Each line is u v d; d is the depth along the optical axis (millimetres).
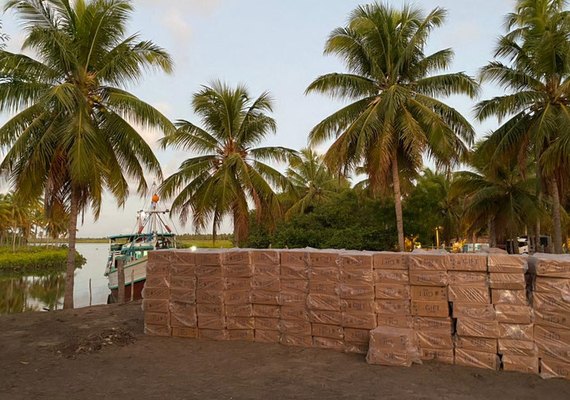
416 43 16203
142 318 9719
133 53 12828
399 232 16734
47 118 12453
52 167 12336
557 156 14797
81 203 13594
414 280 6367
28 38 11570
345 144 16344
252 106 19656
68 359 6664
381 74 17109
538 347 5676
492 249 10164
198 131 19859
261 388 5289
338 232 25734
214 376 5781
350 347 6672
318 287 6938
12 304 24141
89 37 12836
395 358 5961
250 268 7406
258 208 18000
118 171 13992
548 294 5688
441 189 34625
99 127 13344
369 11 17000
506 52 17062
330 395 5008
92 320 9656
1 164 11773
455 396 4918
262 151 20078
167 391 5250
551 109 15625
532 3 16766
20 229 72000
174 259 7879
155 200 23250
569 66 15234
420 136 15117
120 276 12812
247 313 7363
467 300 6074
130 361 6508
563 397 4895
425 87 16969
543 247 32875
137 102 12836
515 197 25219
